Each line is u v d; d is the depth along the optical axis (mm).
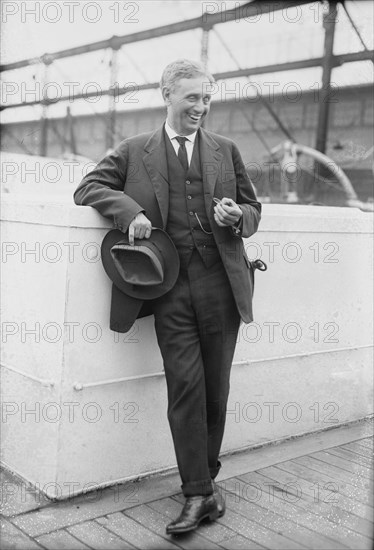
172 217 2000
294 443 2699
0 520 1951
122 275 1935
